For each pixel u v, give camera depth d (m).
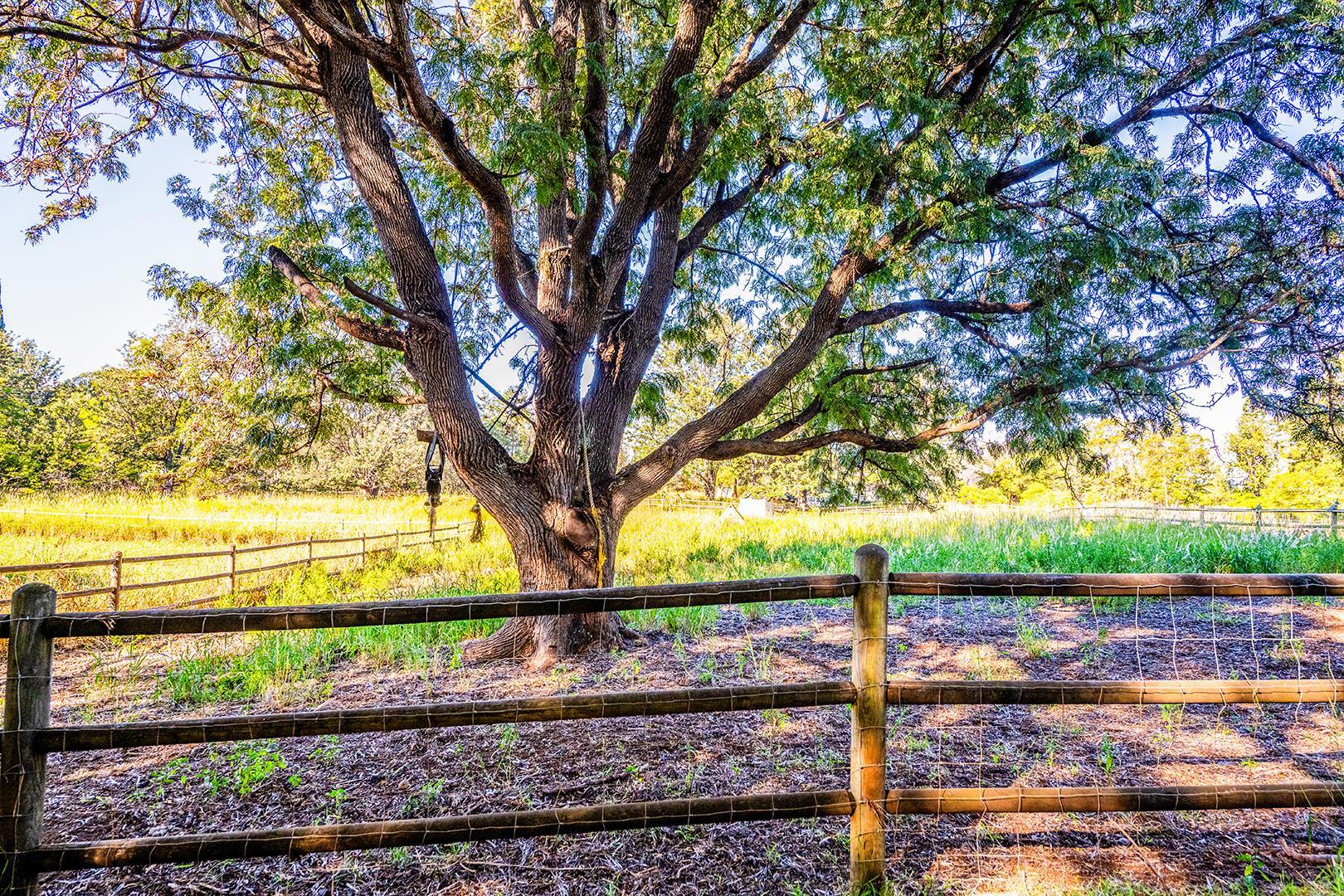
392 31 4.35
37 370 52.97
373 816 3.23
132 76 6.91
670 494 38.03
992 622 7.36
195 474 26.34
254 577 11.49
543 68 5.25
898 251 5.99
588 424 6.68
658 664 5.81
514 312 5.91
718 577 10.83
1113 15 5.89
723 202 7.55
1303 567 9.20
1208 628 6.90
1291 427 7.42
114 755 4.07
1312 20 5.56
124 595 9.60
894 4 6.23
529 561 6.15
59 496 25.84
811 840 2.97
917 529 16.55
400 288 5.96
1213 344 6.17
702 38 5.56
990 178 6.09
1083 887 2.61
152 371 25.58
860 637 2.37
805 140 5.95
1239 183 6.55
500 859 2.85
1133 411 6.50
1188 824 3.06
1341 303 6.16
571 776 3.62
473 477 6.11
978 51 6.31
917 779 3.52
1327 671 5.36
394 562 13.50
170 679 5.64
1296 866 2.73
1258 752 3.85
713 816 2.33
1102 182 5.52
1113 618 7.46
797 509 32.38
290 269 5.98
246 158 8.05
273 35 5.86
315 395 7.55
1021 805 2.40
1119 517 17.14
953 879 2.65
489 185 5.02
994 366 6.80
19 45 6.73
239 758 3.90
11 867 2.07
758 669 5.64
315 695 5.12
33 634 2.10
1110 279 6.44
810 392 8.21
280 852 2.18
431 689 5.17
